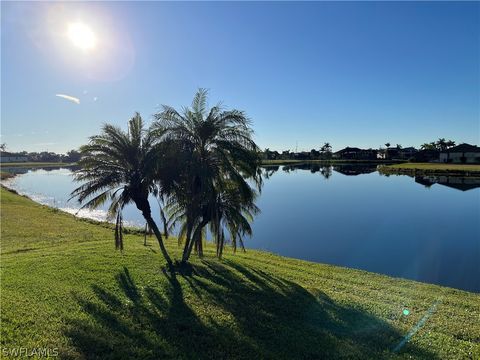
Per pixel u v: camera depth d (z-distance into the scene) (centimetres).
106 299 1097
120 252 1748
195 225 1672
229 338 884
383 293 1346
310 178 8381
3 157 19100
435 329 998
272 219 3484
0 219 2669
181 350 816
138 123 1614
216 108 1525
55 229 2461
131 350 796
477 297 1378
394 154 15938
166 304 1090
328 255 2262
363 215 3700
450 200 4697
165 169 1482
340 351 844
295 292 1269
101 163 1575
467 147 11675
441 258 2186
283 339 891
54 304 1030
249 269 1590
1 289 1146
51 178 9281
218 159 1514
